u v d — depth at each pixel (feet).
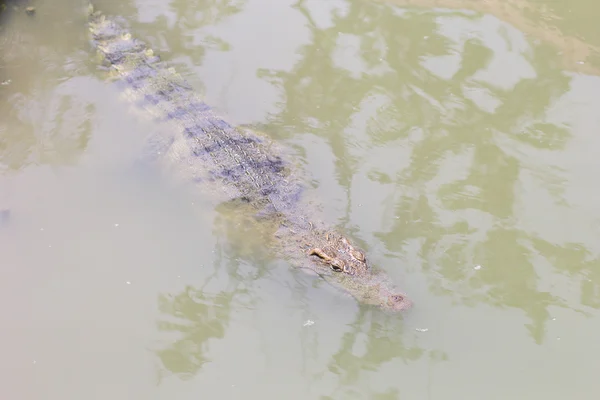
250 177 26.21
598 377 19.98
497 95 29.68
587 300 21.84
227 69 31.96
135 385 20.53
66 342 21.71
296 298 23.07
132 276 23.72
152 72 31.55
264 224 25.07
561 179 25.77
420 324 21.45
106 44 33.19
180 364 21.06
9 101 30.32
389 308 21.53
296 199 25.63
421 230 24.13
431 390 19.93
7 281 23.35
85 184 26.78
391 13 35.04
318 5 36.06
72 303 22.81
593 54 31.86
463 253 23.29
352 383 20.30
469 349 20.77
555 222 24.23
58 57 32.89
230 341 21.70
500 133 27.84
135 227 25.40
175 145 28.19
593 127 27.89
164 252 24.58
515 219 24.39
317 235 24.18
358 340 21.57
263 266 24.32
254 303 22.91
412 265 22.99
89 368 20.97
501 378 20.08
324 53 32.68
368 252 23.49
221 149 27.32
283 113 29.45
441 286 22.34
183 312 22.62
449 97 29.73
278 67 32.01
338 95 30.25
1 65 32.22
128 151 28.32
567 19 34.22
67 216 25.55
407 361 20.75
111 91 31.14
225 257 24.56
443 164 26.66
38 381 20.62
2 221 25.02
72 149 28.19
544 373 20.13
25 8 35.73
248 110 29.68
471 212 24.68
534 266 22.84
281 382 20.45
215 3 36.42
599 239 23.58
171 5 36.37
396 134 28.09
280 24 34.78
